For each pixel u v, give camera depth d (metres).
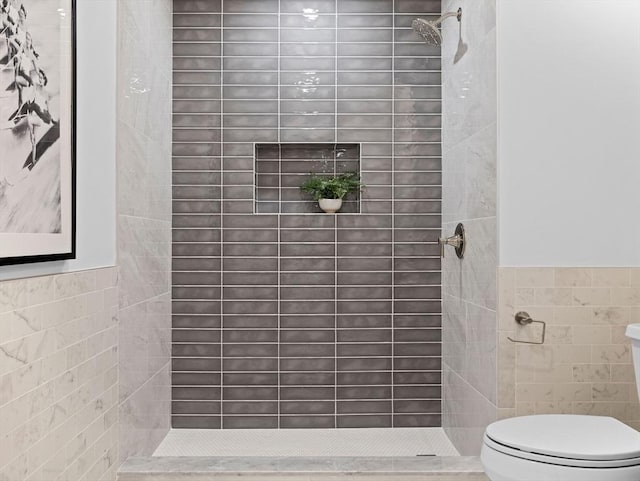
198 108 3.62
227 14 3.63
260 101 3.63
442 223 3.61
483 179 2.75
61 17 1.92
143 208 2.94
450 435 3.39
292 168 3.75
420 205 3.64
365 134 3.64
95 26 2.29
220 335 3.61
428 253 3.64
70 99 1.98
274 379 3.63
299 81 3.64
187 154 3.62
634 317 2.58
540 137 2.57
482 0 2.75
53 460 1.86
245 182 3.62
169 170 3.53
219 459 2.66
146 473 2.52
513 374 2.57
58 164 1.90
